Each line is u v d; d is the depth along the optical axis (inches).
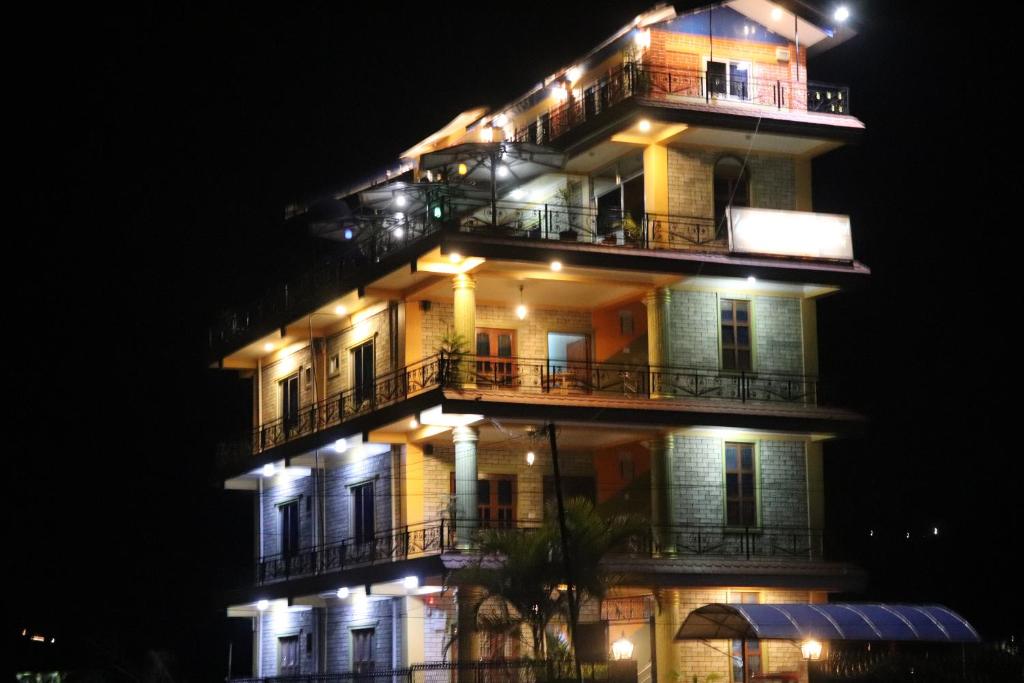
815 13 1764.3
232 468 2127.2
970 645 1578.5
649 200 1724.9
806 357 1791.3
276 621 2100.1
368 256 1782.7
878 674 1441.9
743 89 1755.7
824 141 1774.1
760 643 1707.7
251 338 2074.3
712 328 1753.2
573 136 1753.2
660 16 1708.9
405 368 1736.0
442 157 1637.6
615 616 1731.1
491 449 1770.4
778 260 1729.8
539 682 1396.4
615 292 1752.0
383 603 1818.4
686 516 1707.7
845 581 1742.1
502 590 1472.7
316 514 1975.9
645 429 1697.8
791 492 1769.2
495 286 1723.7
